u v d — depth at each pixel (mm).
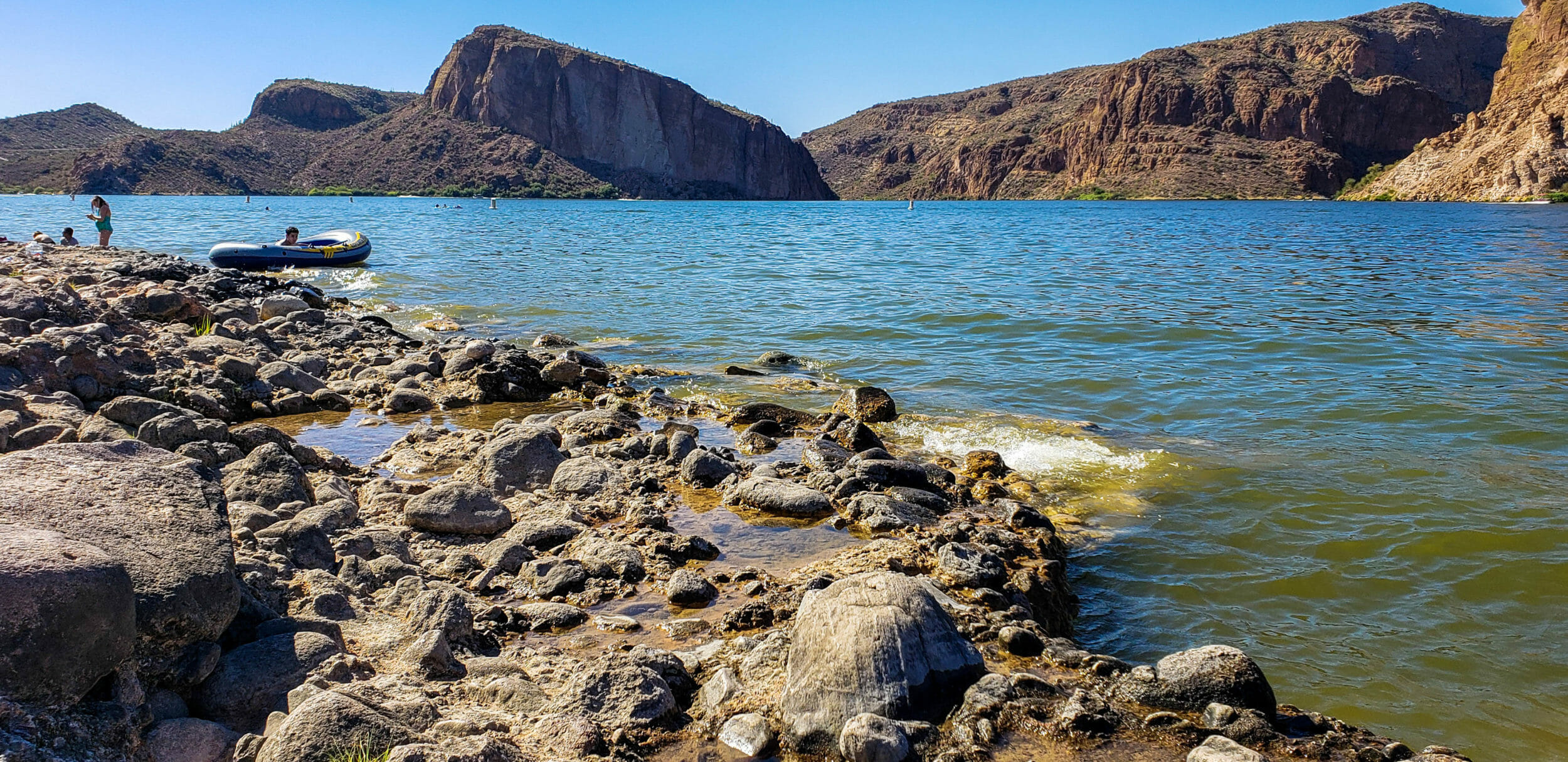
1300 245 39969
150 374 9914
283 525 5555
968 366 13695
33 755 3031
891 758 3709
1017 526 7051
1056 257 33188
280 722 3568
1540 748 4500
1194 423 10406
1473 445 9320
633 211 104062
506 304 20156
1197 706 4188
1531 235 46281
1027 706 4113
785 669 4332
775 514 7172
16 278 14812
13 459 4172
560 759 3662
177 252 32156
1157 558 6785
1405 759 3943
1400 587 6215
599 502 7125
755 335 16344
